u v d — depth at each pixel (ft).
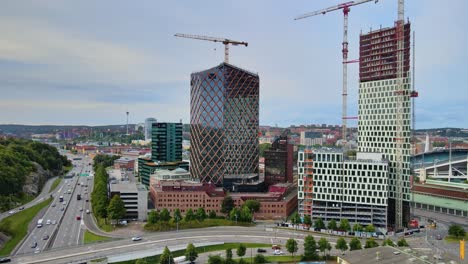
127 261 645.10
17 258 645.51
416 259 572.92
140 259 602.03
